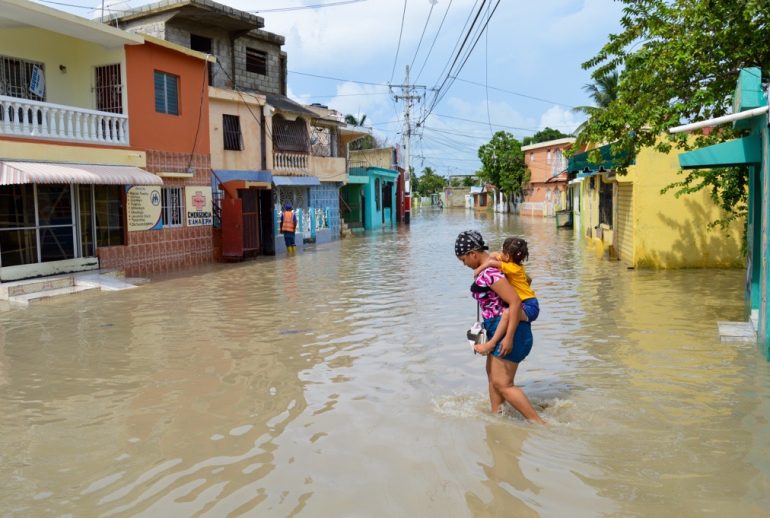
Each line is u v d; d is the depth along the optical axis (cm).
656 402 540
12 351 805
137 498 397
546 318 912
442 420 510
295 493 396
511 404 507
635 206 1452
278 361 715
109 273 1488
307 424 514
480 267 498
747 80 691
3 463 456
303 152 2733
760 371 622
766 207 665
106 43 1550
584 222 2603
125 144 1578
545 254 1895
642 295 1091
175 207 1812
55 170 1281
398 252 2122
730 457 427
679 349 718
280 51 2838
